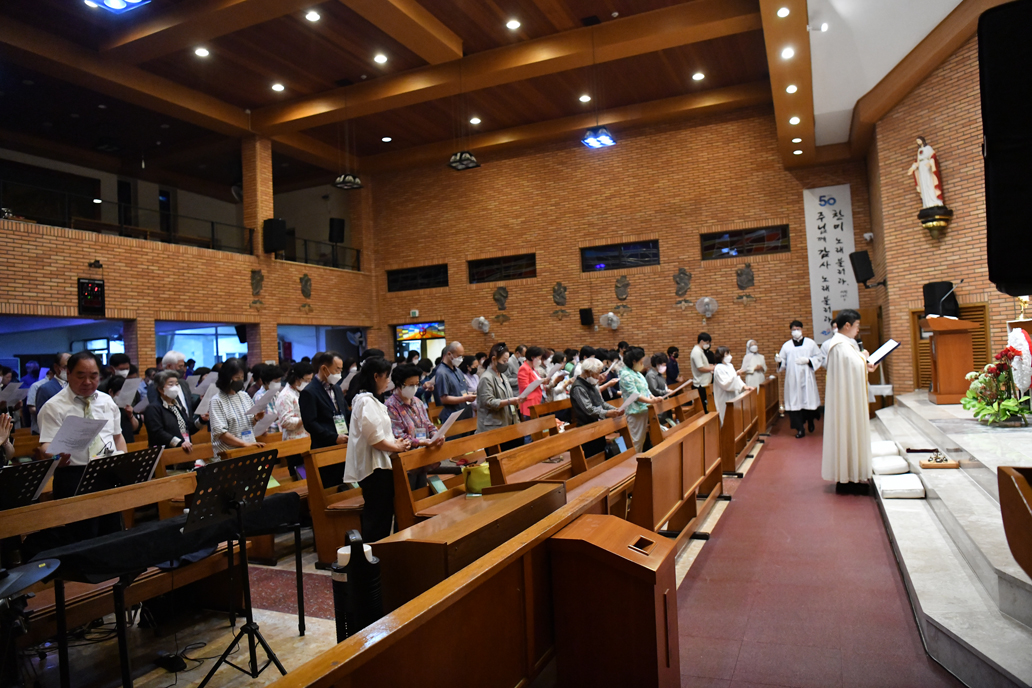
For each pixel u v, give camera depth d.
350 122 15.66
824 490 7.12
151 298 12.67
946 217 9.97
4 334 14.38
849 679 3.17
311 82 13.30
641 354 7.22
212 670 3.30
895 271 11.23
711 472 6.89
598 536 2.64
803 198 14.68
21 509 3.22
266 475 3.62
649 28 11.23
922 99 10.39
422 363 14.62
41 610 3.19
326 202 18.91
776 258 14.84
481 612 2.21
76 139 15.43
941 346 8.65
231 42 11.56
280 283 15.44
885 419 9.20
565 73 13.59
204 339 15.45
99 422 4.01
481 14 10.98
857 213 14.29
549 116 15.98
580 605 2.59
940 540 4.62
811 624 3.81
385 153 17.94
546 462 6.32
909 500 5.72
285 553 5.93
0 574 2.43
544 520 2.70
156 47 10.95
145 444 6.83
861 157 14.23
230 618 4.09
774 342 14.83
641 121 15.64
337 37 11.55
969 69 9.28
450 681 2.03
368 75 13.11
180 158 16.62
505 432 5.97
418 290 18.14
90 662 3.80
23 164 15.03
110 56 11.52
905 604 4.03
